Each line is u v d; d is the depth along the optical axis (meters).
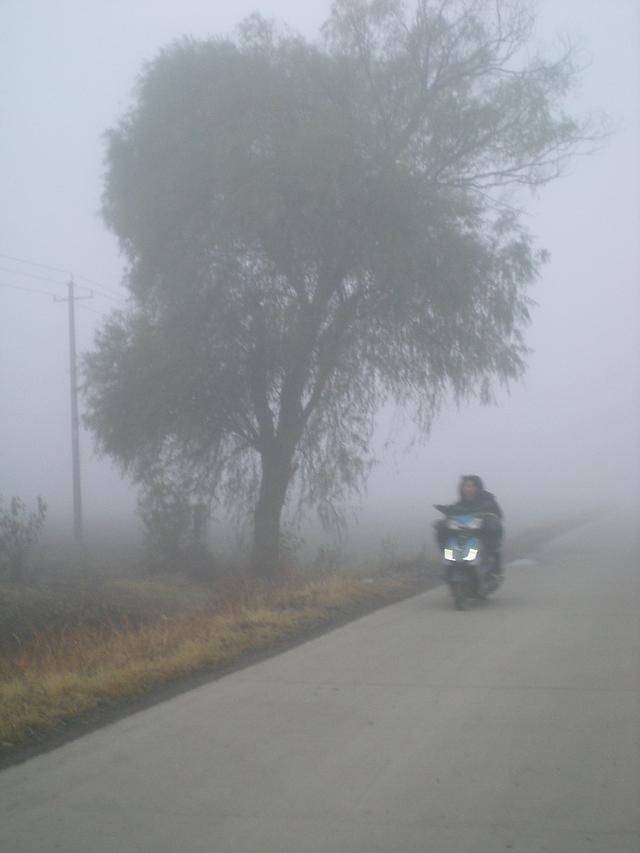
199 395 21.66
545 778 6.72
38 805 6.29
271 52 21.67
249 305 21.25
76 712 8.60
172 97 21.69
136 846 5.61
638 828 5.83
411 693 9.20
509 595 16.39
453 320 21.33
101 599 17.14
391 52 22.14
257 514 22.66
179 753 7.37
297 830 5.81
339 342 21.81
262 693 9.30
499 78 22.38
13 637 14.08
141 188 21.80
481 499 15.69
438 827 5.85
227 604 15.27
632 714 8.40
